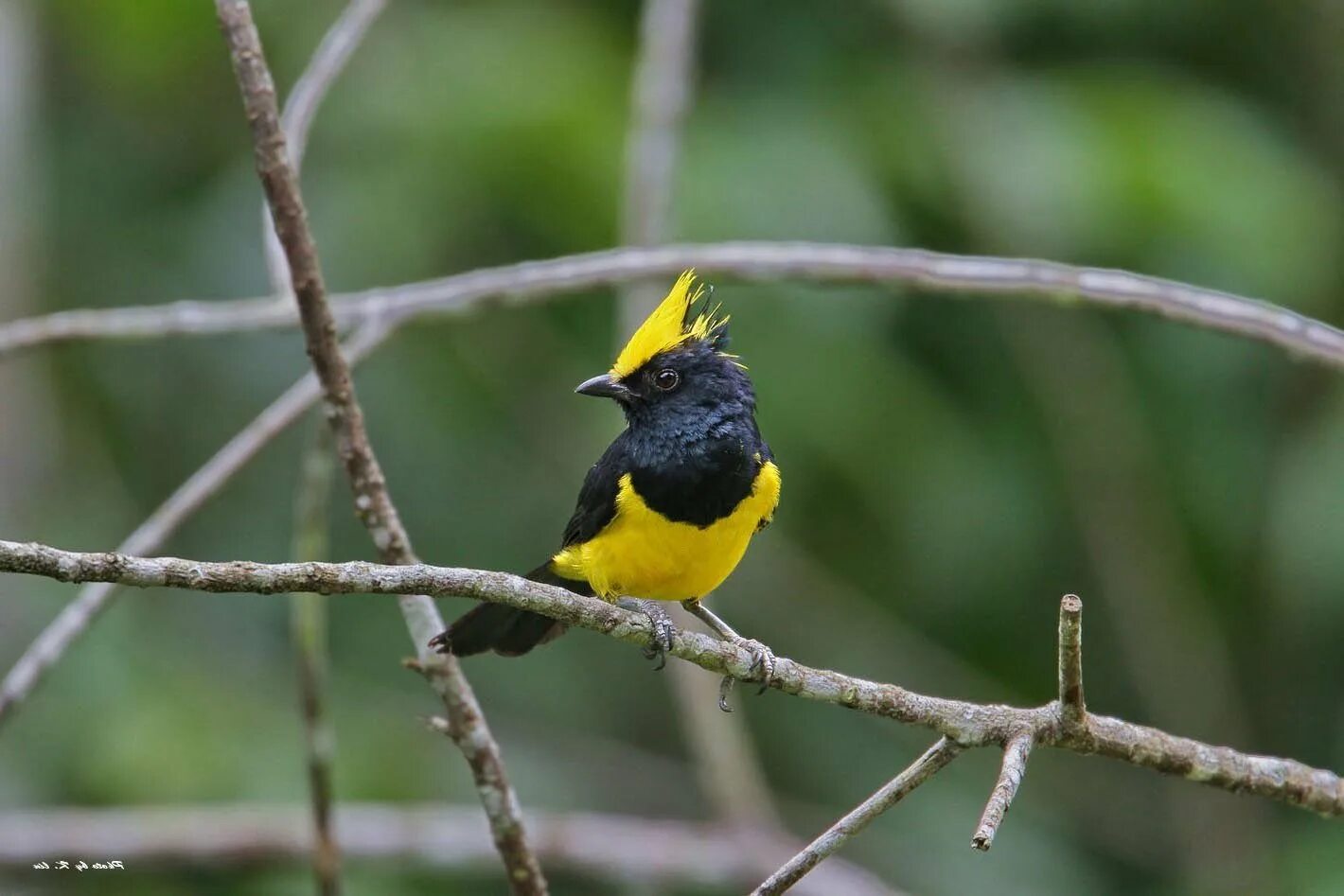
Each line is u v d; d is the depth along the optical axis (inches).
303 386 346.6
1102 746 252.4
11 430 511.2
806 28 527.5
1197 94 523.2
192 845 434.3
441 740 508.4
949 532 517.3
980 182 493.0
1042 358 539.8
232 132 549.0
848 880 453.1
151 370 540.7
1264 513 538.9
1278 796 268.1
